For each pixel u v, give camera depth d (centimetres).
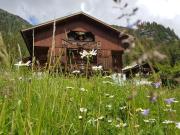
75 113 369
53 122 302
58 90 349
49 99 322
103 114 438
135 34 146
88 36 3847
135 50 139
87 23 3816
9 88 320
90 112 420
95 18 3762
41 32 3644
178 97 489
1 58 290
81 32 3762
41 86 355
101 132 369
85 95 504
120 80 711
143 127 407
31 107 312
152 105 483
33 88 351
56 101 324
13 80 324
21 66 385
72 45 3506
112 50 3788
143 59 138
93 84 591
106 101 531
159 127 390
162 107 454
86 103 460
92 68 709
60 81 378
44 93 328
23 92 329
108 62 3634
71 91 468
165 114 436
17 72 355
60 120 311
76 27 3784
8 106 314
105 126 389
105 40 3797
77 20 3791
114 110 482
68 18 3731
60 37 3712
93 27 3825
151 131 394
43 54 3650
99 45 3534
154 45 139
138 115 432
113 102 530
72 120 350
